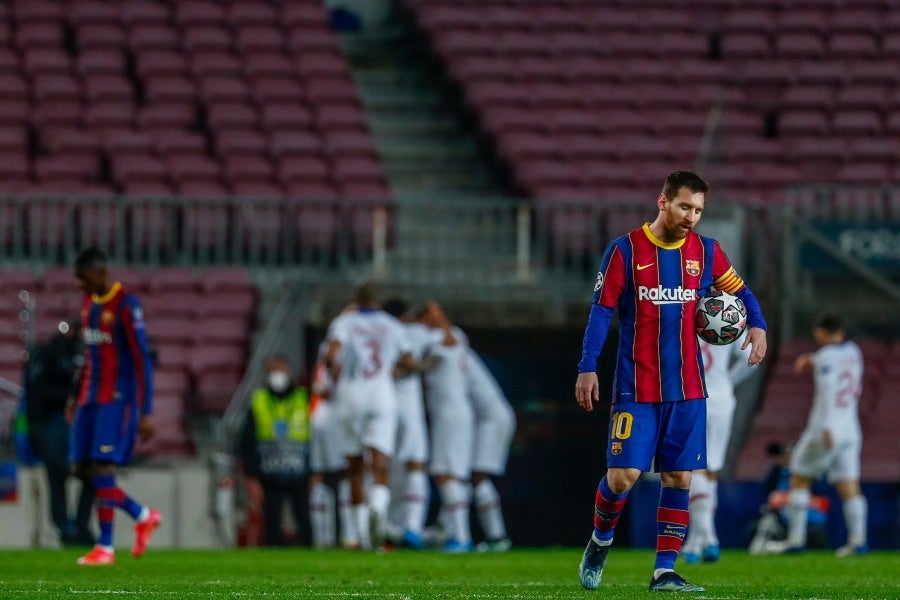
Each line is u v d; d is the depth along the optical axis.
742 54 94.62
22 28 89.75
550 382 73.88
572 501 73.81
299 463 57.53
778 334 69.19
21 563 39.53
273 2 94.88
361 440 51.59
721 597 24.34
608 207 71.31
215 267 71.19
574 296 69.12
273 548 56.53
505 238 74.00
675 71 92.56
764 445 65.88
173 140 82.12
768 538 55.28
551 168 82.12
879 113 90.69
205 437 65.31
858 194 82.38
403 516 57.31
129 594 25.64
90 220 72.81
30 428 50.44
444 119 91.69
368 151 83.12
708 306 24.77
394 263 73.38
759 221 70.19
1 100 83.88
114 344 37.56
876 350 70.25
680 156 85.25
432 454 54.47
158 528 57.62
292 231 73.25
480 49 93.81
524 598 24.05
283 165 81.00
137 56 88.56
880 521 59.38
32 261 70.69
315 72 89.75
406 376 52.31
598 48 94.31
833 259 71.38
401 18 103.31
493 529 56.62
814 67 93.50
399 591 26.67
